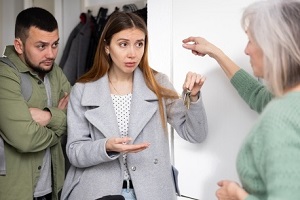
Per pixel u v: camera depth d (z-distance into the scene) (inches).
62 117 58.9
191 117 51.9
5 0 117.8
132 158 50.3
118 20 50.2
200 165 60.5
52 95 64.6
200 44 55.5
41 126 56.4
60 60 110.0
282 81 31.7
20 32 58.3
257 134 31.7
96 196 49.4
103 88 52.5
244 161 33.6
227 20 55.7
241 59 54.8
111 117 50.9
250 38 34.3
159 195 50.0
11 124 54.7
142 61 53.7
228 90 56.9
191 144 61.3
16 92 55.9
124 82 54.1
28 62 59.2
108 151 47.3
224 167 57.9
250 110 54.7
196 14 59.1
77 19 112.8
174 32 62.1
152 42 64.6
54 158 63.7
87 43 103.2
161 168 51.1
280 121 29.7
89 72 55.2
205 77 54.7
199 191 60.7
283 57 31.1
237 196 33.9
